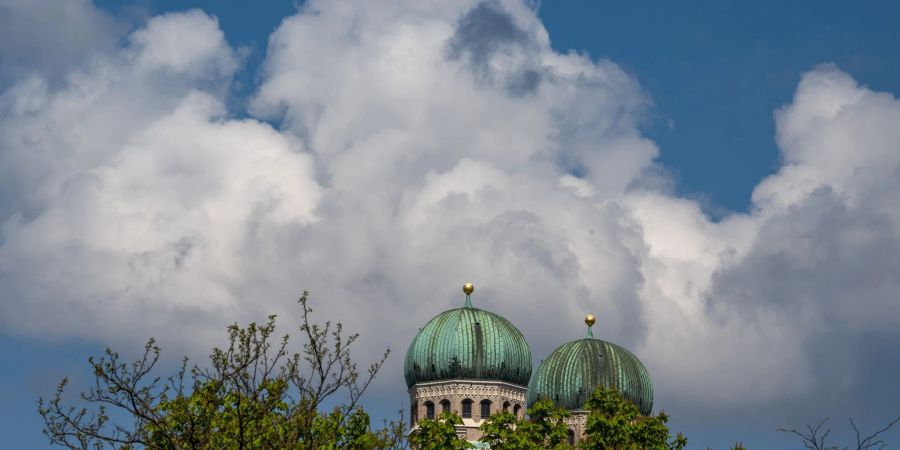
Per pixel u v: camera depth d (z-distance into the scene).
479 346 177.75
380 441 85.88
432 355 178.75
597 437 130.25
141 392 69.50
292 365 70.88
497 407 177.38
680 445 134.00
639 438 131.38
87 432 69.19
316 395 70.75
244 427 72.12
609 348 183.50
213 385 74.12
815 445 69.81
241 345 69.12
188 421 73.12
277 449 73.00
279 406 77.69
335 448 83.44
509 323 183.50
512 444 124.00
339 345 71.31
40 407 69.12
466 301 185.00
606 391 136.62
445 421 123.50
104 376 68.25
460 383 177.25
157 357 69.19
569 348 184.25
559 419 130.50
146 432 70.56
